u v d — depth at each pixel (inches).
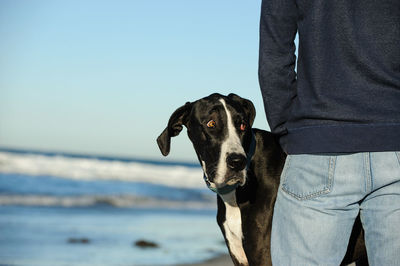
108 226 365.4
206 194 751.7
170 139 130.3
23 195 536.1
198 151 125.2
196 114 123.9
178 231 357.4
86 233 326.0
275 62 84.4
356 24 71.2
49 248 270.2
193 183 970.1
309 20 76.2
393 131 69.6
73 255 254.7
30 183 652.7
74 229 340.5
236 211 117.6
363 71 71.0
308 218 76.0
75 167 905.5
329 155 74.0
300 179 77.7
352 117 71.2
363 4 70.7
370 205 73.0
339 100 72.4
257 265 114.8
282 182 82.4
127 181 834.8
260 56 86.0
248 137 119.9
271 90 86.3
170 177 1017.5
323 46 74.5
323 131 73.8
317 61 75.0
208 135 119.4
